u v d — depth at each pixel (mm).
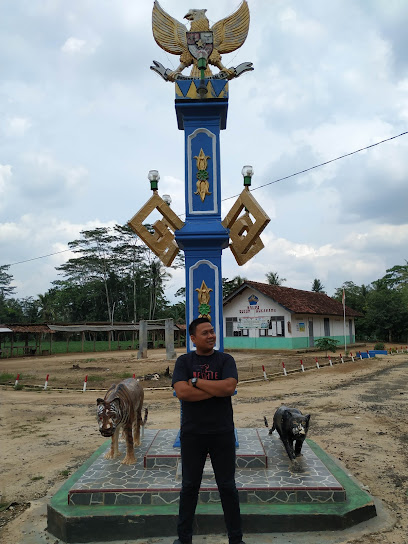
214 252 6031
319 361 22625
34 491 5500
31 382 16562
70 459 6812
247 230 5965
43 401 12453
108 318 62594
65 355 34188
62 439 8070
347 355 26344
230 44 6262
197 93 6008
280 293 31672
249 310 30875
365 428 8344
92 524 4137
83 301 63969
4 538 4230
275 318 29703
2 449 7438
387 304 42812
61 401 12445
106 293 60812
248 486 4492
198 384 3324
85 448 7426
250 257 6113
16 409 11211
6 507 4973
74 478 5035
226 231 5895
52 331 34594
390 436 7742
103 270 61938
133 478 4812
